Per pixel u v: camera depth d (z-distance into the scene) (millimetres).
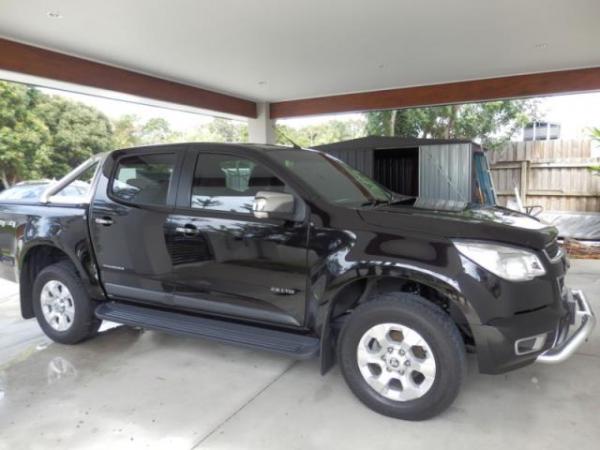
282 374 3480
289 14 6086
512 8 5918
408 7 5859
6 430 2771
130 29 6621
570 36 7008
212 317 3484
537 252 2668
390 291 3070
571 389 3174
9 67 7062
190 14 6066
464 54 7922
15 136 19031
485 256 2572
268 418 2861
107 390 3258
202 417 2883
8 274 4355
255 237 3119
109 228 3711
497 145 13844
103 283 3857
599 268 6867
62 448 2584
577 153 10547
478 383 3268
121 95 8906
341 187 3465
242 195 3260
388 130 17562
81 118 21859
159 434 2705
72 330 4004
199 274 3359
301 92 10852
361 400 2941
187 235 3365
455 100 9953
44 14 6059
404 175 9031
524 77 9297
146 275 3604
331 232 2896
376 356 2857
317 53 7809
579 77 8898
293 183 3096
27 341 4266
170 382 3369
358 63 8414
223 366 3637
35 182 6469
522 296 2570
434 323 2652
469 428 2713
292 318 3080
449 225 2719
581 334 2725
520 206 9234
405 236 2730
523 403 2992
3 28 6574
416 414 2756
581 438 2596
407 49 7602
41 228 4043
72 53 7762
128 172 3760
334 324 3117
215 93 10664
